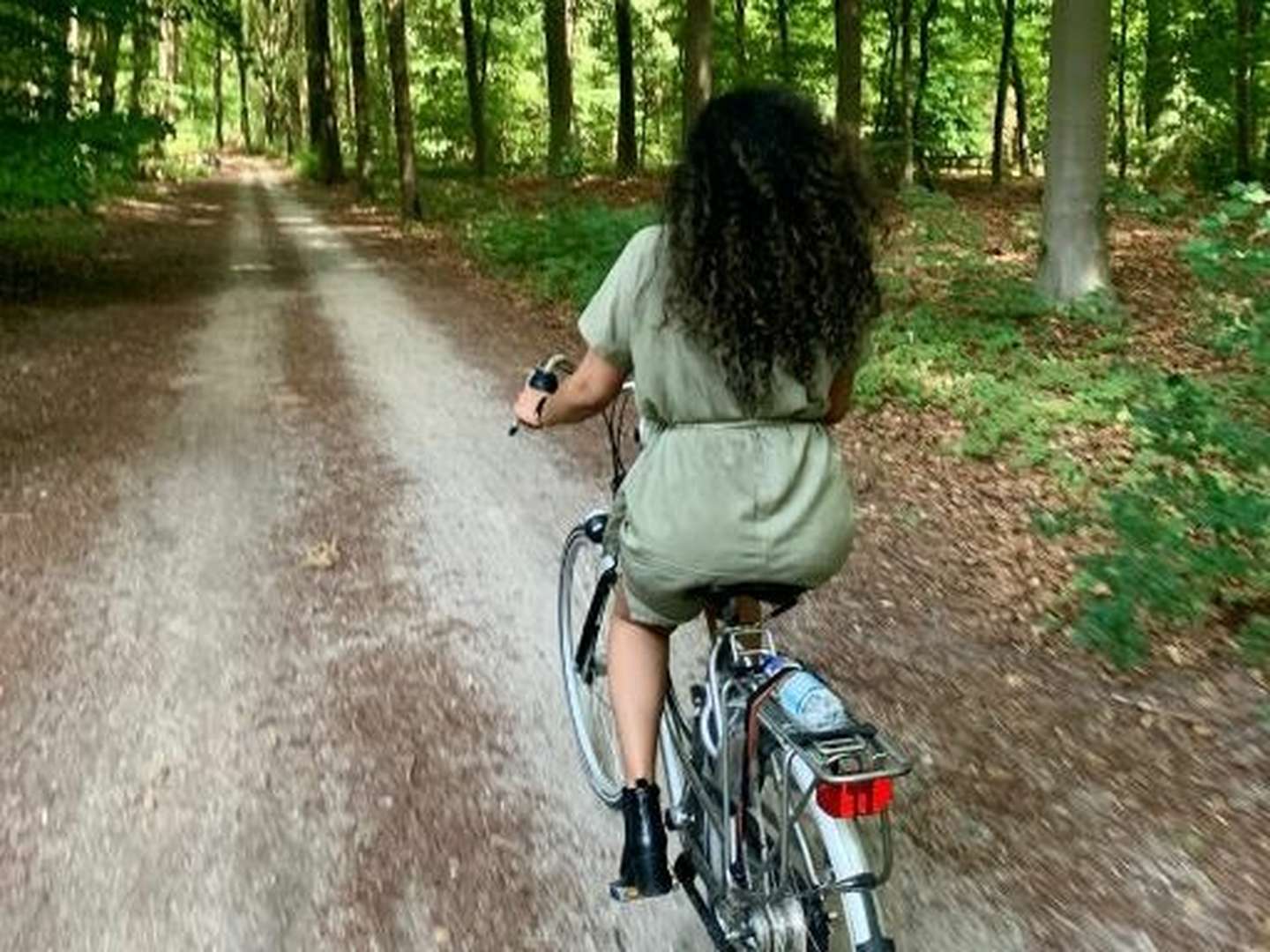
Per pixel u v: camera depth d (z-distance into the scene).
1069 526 5.83
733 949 2.75
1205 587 5.19
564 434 8.56
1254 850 3.62
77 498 7.16
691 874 3.04
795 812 2.39
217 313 14.27
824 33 35.00
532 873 3.63
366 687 4.83
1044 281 12.36
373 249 21.45
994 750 4.21
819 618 5.35
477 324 13.41
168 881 3.61
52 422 8.96
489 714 4.60
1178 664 4.79
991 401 8.72
